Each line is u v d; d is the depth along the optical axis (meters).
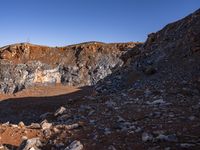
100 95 25.30
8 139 13.75
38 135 14.13
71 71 91.25
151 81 24.25
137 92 22.16
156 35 35.09
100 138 12.66
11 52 94.00
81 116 18.36
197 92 20.06
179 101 18.16
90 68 91.62
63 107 21.44
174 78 23.08
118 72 30.81
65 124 16.55
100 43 99.00
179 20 34.16
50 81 89.69
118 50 95.69
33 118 37.50
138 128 13.25
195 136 11.59
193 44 26.73
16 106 43.53
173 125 13.26
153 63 28.25
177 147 10.77
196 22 30.02
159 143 11.36
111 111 18.06
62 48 98.38
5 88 86.62
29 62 91.44
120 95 22.39
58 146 12.41
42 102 45.78
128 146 11.51
